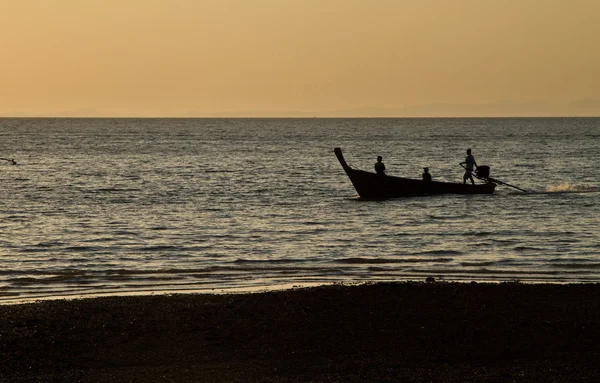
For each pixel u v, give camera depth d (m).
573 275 70.69
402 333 48.53
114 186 169.25
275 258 80.69
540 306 54.75
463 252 83.62
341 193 153.12
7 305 56.00
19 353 44.62
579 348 45.78
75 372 41.78
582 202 130.88
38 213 120.75
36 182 178.12
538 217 112.44
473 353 44.91
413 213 117.88
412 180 137.50
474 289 60.00
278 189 162.25
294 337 47.81
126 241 92.56
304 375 41.19
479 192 142.62
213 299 57.38
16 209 126.00
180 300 57.12
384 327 49.72
